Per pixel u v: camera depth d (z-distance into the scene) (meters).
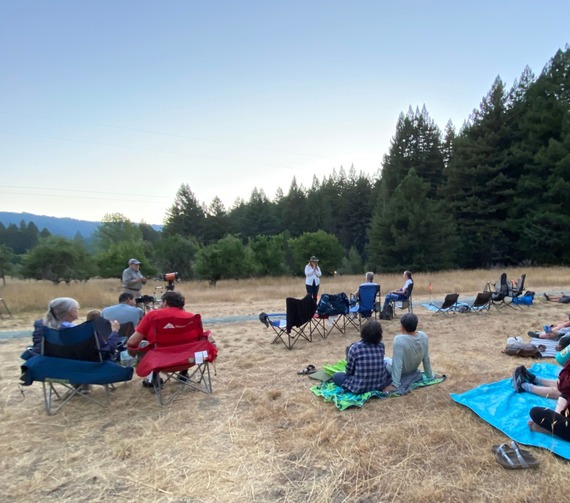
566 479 2.51
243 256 24.75
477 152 30.70
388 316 8.28
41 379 3.59
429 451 2.92
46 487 2.61
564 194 25.89
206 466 2.81
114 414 3.74
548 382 3.90
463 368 4.83
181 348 3.95
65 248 22.52
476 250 30.73
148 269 24.44
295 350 5.99
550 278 15.77
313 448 3.02
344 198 60.88
